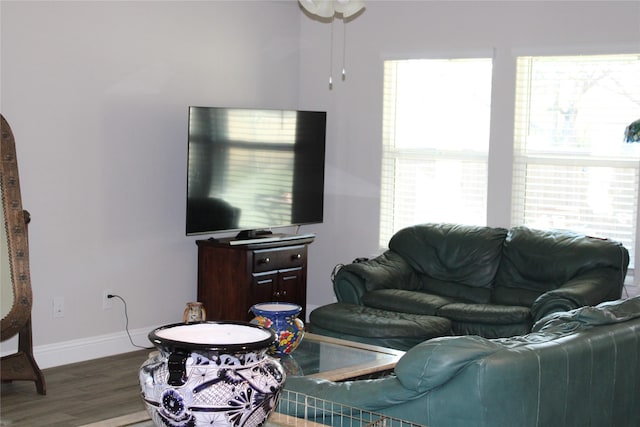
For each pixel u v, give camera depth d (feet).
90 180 16.70
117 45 17.06
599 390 8.61
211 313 18.56
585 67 18.25
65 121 16.15
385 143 21.06
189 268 19.12
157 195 18.19
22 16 15.28
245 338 6.14
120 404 14.01
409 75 20.67
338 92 21.59
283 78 21.62
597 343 8.48
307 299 22.47
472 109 19.81
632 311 9.42
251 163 18.89
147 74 17.75
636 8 17.31
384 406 7.84
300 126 19.95
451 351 7.36
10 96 15.17
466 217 20.07
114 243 17.29
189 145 17.51
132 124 17.51
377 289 17.39
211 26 19.26
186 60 18.67
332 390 8.14
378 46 20.86
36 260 15.84
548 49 18.34
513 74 18.90
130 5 17.28
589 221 18.42
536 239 17.31
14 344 15.71
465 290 17.84
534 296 16.83
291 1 21.52
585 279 15.87
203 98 19.19
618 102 17.92
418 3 20.16
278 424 6.73
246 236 19.06
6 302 13.26
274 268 18.76
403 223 21.01
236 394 5.28
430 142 20.45
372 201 21.29
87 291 16.83
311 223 20.53
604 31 17.71
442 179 20.35
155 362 5.56
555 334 8.53
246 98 20.44
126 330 17.70
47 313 16.10
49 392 14.58
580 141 18.42
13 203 13.26
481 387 7.24
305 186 20.22
